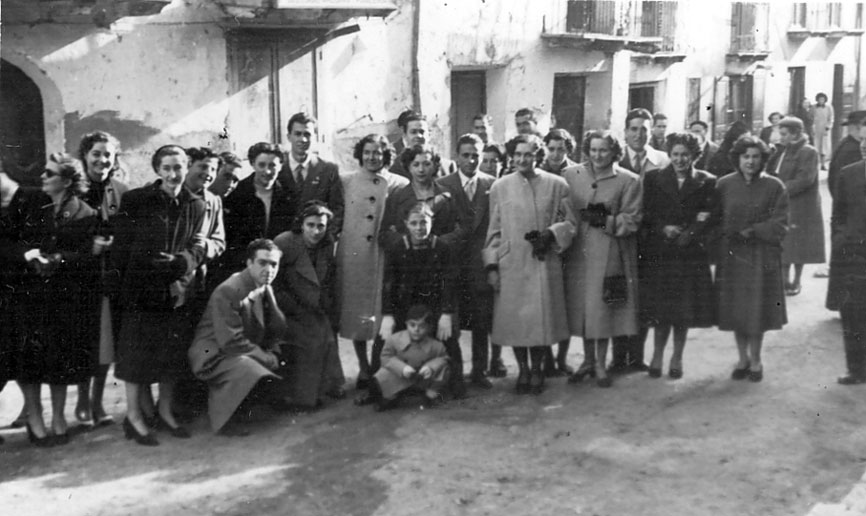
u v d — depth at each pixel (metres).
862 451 5.83
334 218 6.88
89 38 9.20
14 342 5.73
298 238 6.59
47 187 5.77
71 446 5.88
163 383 6.05
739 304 7.05
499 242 6.91
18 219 5.70
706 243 7.11
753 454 5.79
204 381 6.23
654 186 7.05
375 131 11.96
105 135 6.06
